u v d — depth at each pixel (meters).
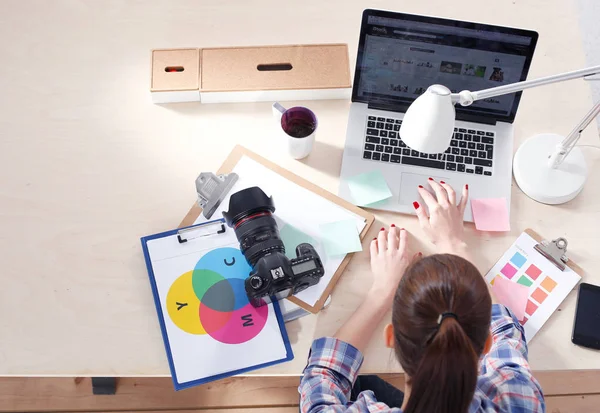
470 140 1.29
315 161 1.28
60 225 1.19
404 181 1.26
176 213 1.22
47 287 1.15
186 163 1.26
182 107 1.31
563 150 1.20
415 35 1.19
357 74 1.26
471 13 1.41
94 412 1.76
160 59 1.30
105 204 1.22
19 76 1.30
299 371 1.11
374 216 1.23
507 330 1.08
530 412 0.97
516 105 1.27
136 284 1.16
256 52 1.32
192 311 1.13
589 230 1.24
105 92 1.31
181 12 1.38
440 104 0.99
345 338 1.09
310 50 1.33
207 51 1.32
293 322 1.14
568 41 1.39
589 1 1.48
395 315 0.85
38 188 1.22
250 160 1.26
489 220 1.23
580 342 1.14
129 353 1.11
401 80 1.26
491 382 1.01
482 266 1.20
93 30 1.35
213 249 1.18
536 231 1.24
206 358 1.10
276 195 1.23
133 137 1.27
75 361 1.10
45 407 1.77
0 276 1.15
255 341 1.12
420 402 0.76
